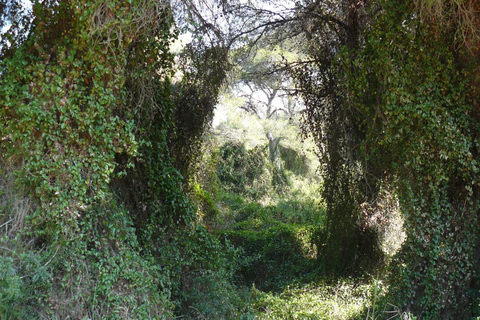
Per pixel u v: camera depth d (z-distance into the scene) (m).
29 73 5.00
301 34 10.05
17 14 5.33
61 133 4.96
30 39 5.07
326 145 9.78
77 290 4.89
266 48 11.39
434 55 6.25
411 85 6.28
